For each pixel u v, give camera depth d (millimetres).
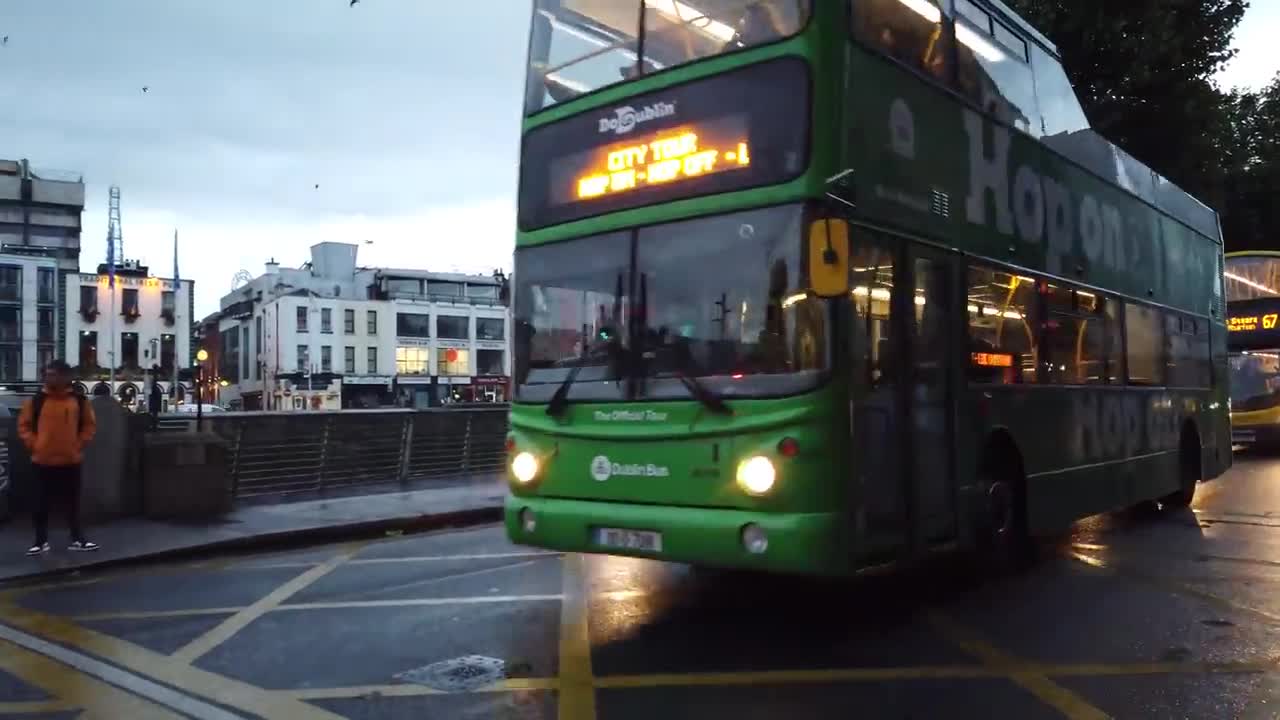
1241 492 15523
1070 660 6129
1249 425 22906
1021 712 5148
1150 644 6500
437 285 90562
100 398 12250
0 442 11688
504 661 6141
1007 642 6590
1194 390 13570
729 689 5555
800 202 6234
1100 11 21500
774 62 6484
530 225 7672
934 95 7617
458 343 88000
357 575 9289
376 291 87312
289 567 9852
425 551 10789
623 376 6855
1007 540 8305
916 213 7188
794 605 7711
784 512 6059
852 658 6211
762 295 6305
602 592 8242
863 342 6484
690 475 6441
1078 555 9875
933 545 7160
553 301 7375
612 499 6824
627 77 7211
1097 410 10195
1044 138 9523
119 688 5668
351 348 83250
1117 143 23625
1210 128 24281
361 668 6020
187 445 12781
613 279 7023
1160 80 22344
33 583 9039
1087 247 10258
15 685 5742
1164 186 13016
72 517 10219
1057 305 9430
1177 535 11156
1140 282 11742
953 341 7570
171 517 12555
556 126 7609
